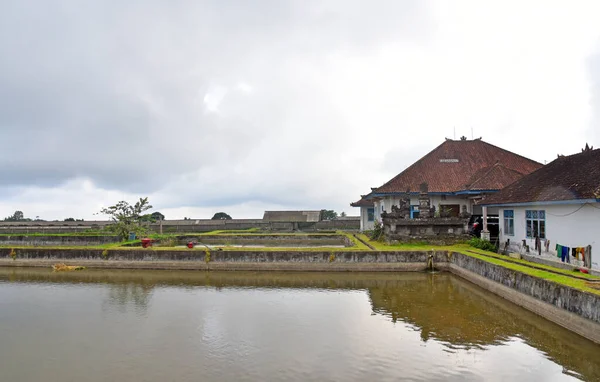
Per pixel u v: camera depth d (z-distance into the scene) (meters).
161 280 18.59
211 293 15.87
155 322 12.09
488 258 16.77
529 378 8.27
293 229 43.56
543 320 11.60
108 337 10.86
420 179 28.75
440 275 19.06
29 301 14.80
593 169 14.52
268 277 19.08
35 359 9.48
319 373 8.52
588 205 13.34
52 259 22.20
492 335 10.70
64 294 15.88
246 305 13.96
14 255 22.59
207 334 10.98
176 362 9.16
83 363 9.21
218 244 32.41
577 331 10.11
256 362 9.10
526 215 17.67
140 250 21.55
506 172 26.36
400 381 8.15
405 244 22.91
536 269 13.70
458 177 28.70
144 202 30.61
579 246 13.80
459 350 9.70
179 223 45.12
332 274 19.59
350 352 9.62
